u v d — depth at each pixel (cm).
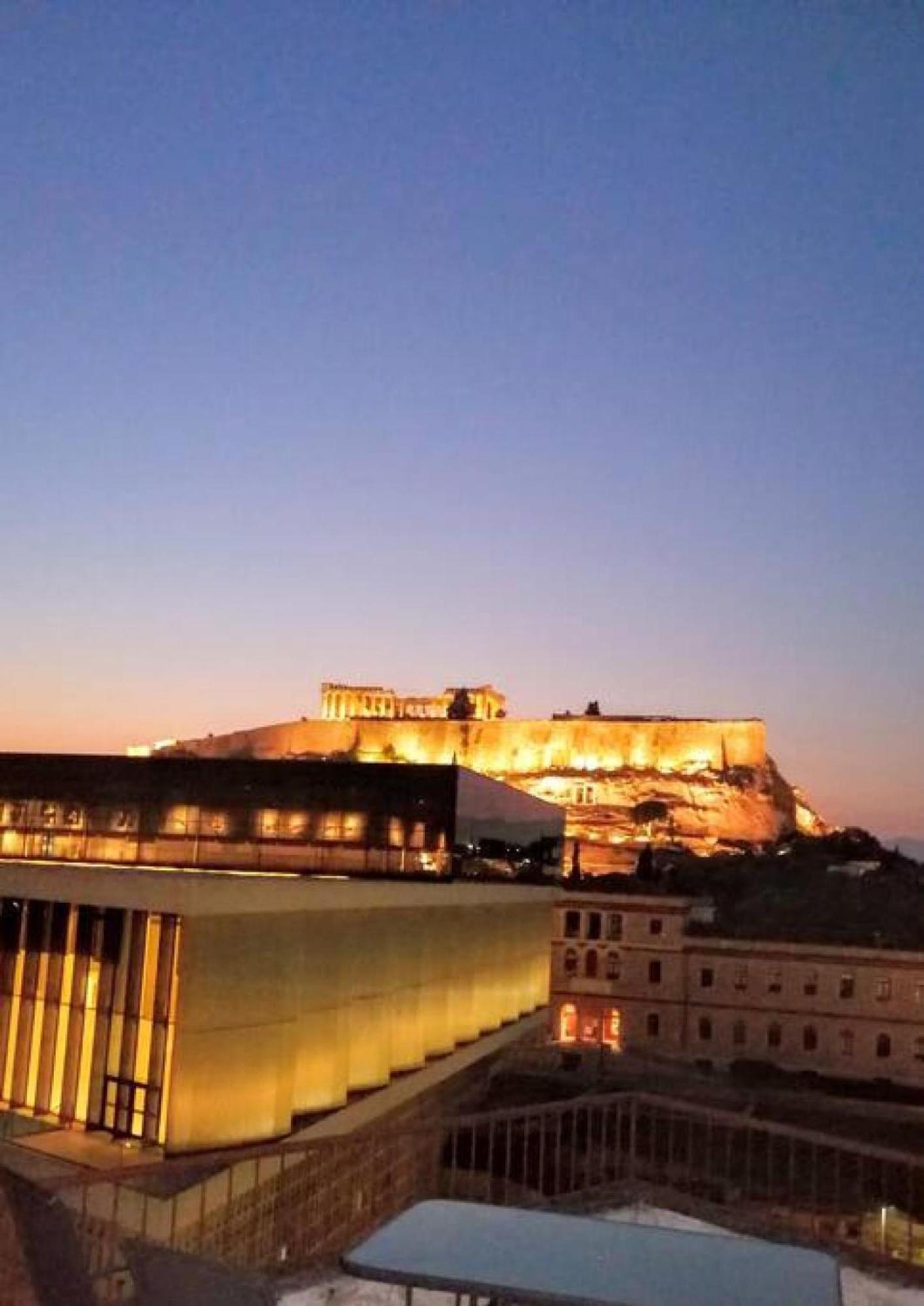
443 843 4309
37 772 4841
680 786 19412
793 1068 7894
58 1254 896
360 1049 3064
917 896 10225
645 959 8394
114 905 2534
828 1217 1941
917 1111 6344
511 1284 835
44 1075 2639
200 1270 886
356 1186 2420
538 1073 6725
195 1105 2397
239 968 2531
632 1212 1548
